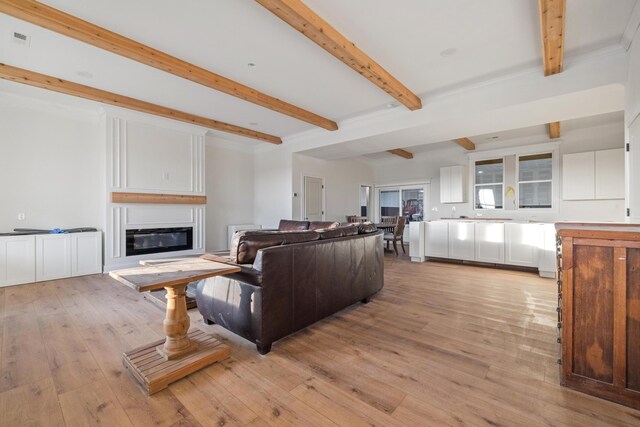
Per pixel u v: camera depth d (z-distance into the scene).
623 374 1.47
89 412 1.44
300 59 3.17
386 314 2.81
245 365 1.89
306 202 6.96
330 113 4.89
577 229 1.59
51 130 4.38
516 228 4.74
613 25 2.60
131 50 2.77
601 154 5.41
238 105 4.54
